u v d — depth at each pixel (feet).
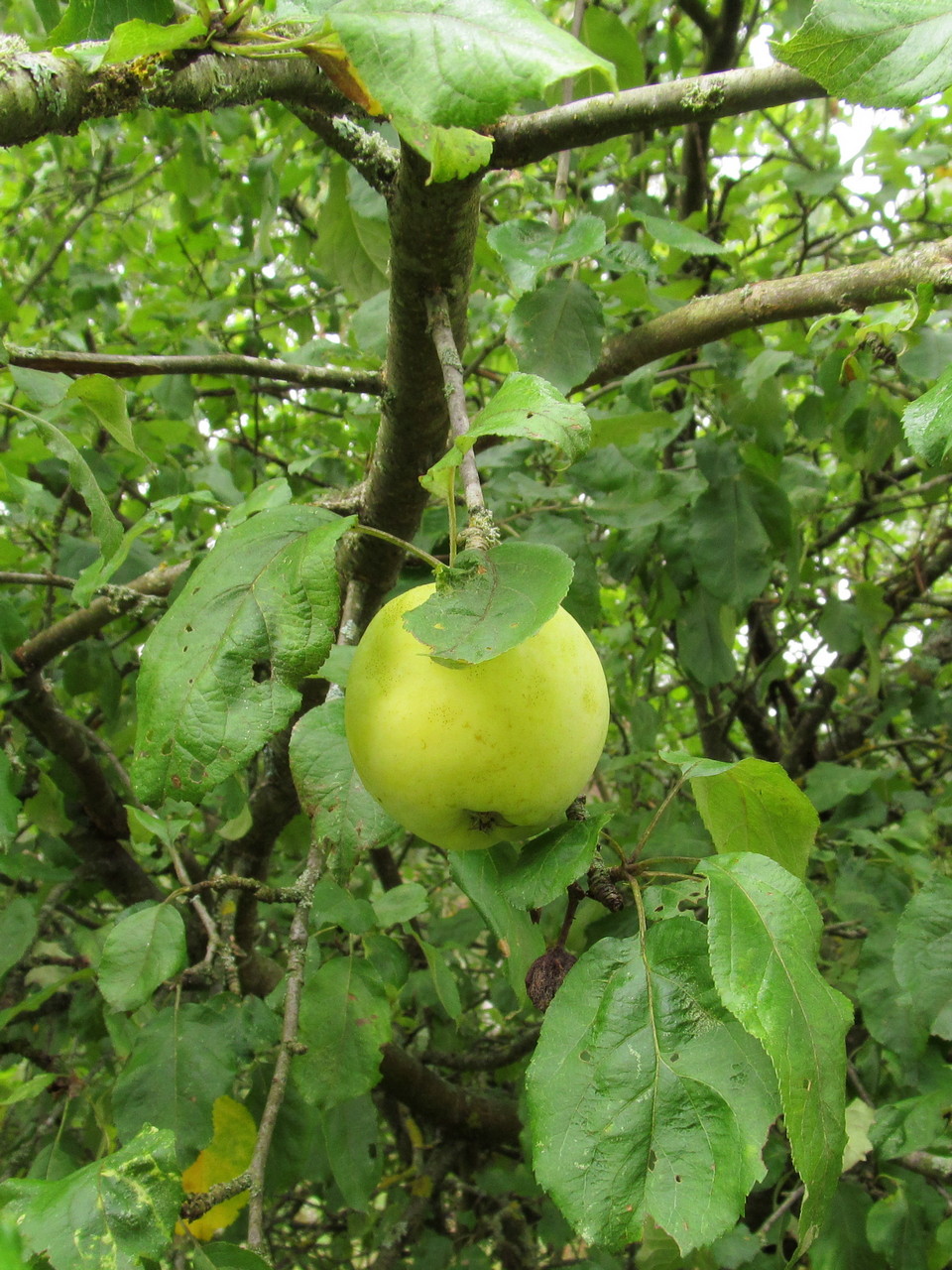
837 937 10.61
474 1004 13.35
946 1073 7.14
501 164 4.66
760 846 4.32
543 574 3.30
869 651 11.17
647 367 8.60
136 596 7.04
